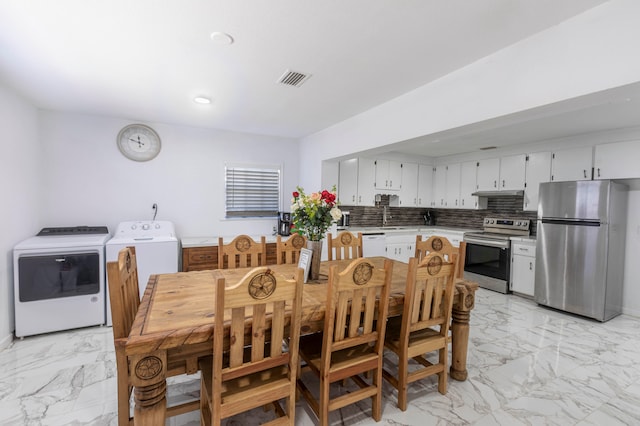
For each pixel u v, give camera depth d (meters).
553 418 1.78
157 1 1.46
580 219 3.39
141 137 3.67
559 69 1.64
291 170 4.64
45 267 2.68
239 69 2.21
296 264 2.63
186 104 3.01
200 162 4.03
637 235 3.43
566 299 3.49
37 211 3.11
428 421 1.74
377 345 1.72
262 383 1.43
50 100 2.90
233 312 1.26
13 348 2.50
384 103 2.91
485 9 1.52
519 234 4.46
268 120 3.57
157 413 1.27
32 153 3.01
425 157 5.64
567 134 3.72
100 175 3.50
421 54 1.98
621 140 3.42
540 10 1.52
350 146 3.45
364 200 4.95
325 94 2.69
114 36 1.78
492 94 1.97
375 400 1.73
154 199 3.79
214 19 1.62
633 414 1.82
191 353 1.41
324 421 1.58
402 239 5.04
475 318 3.34
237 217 4.32
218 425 1.29
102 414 1.76
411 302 1.77
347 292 1.56
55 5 1.48
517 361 2.42
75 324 2.82
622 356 2.51
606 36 1.47
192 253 3.54
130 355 1.19
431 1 1.46
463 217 5.57
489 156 4.80
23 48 1.91
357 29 1.71
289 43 1.86
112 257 2.97
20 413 1.76
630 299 3.49
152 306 1.54
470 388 2.06
